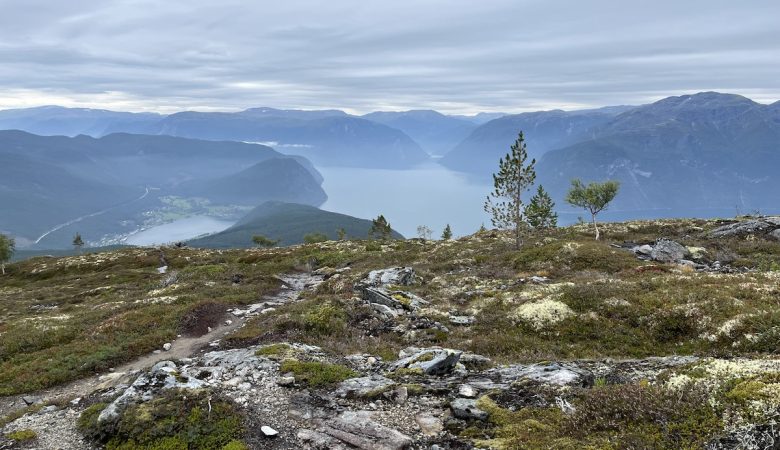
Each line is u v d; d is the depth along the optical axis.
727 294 22.06
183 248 126.00
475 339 22.41
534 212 76.69
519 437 10.39
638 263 39.50
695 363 12.34
